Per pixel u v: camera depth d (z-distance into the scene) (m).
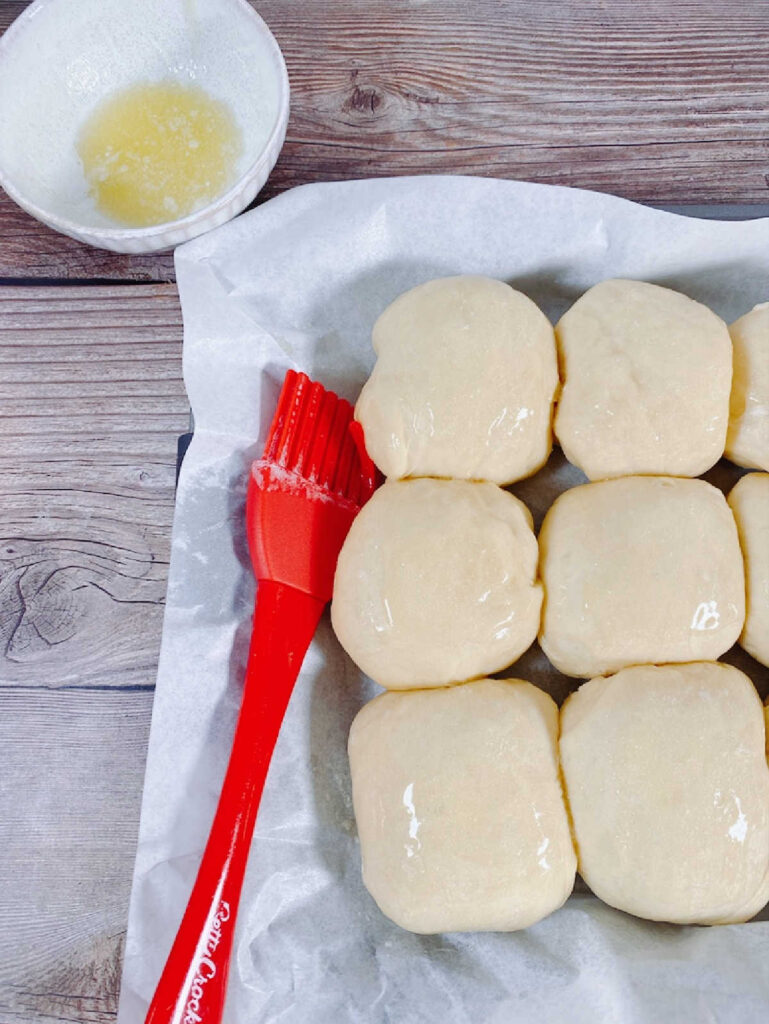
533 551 0.51
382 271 0.55
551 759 0.49
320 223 0.54
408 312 0.52
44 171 0.56
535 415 0.51
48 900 0.53
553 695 0.53
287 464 0.52
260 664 0.50
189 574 0.51
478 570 0.49
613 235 0.54
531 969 0.48
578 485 0.55
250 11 0.54
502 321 0.51
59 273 0.58
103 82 0.56
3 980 0.52
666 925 0.49
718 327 0.52
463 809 0.47
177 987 0.46
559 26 0.60
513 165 0.59
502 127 0.59
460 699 0.49
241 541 0.52
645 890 0.47
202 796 0.50
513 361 0.51
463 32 0.60
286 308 0.54
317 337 0.55
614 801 0.48
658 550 0.49
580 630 0.50
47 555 0.56
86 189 0.56
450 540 0.49
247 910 0.49
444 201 0.54
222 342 0.53
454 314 0.51
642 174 0.59
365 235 0.54
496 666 0.50
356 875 0.50
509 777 0.48
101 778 0.54
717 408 0.51
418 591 0.49
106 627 0.55
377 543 0.50
